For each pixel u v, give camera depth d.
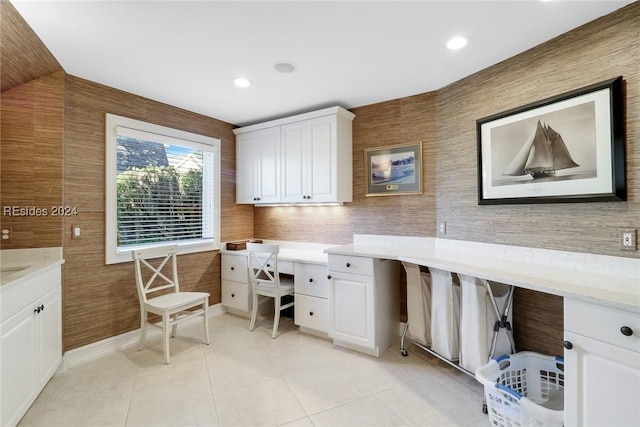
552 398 1.79
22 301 1.68
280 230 3.76
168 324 2.43
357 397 1.95
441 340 2.21
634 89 1.56
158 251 2.78
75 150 2.38
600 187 1.67
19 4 1.53
